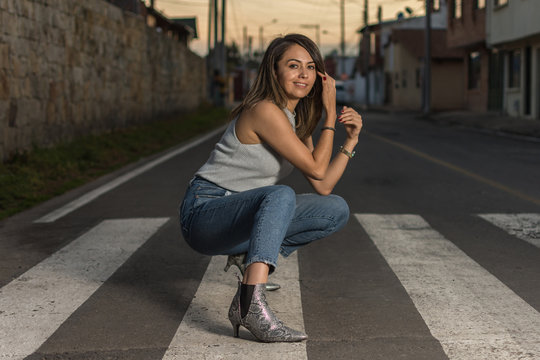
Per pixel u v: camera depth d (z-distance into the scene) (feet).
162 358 9.59
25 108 34.30
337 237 18.10
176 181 29.96
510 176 31.14
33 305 12.23
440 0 154.92
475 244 17.19
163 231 19.07
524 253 16.17
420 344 10.07
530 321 11.12
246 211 10.07
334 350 9.85
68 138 41.42
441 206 23.12
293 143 10.12
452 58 132.05
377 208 22.72
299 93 10.33
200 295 12.80
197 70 98.94
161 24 124.77
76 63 43.01
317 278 14.05
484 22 89.71
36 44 35.88
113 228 19.58
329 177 11.02
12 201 25.02
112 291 13.12
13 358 9.70
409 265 15.03
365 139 55.26
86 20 45.09
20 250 17.02
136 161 39.45
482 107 97.91
